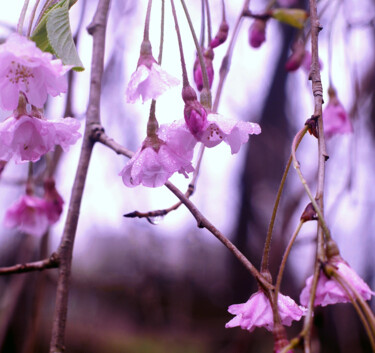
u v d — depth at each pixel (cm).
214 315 686
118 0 371
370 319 108
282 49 557
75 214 197
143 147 156
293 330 531
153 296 558
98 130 206
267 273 141
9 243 477
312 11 155
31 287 395
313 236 363
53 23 161
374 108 421
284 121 567
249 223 609
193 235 585
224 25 227
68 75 296
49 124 159
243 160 616
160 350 623
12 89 149
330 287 120
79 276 675
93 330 724
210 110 155
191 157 156
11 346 435
